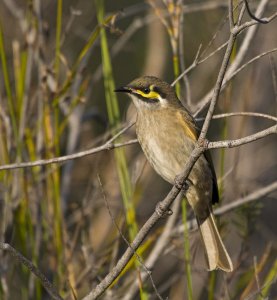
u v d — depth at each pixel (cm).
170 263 1506
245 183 1472
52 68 1274
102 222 1429
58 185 1208
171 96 1141
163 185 1631
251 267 1224
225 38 1470
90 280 1224
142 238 942
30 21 1268
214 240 1102
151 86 1138
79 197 1499
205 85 1564
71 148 1438
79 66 1483
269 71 1598
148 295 1222
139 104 1142
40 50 1252
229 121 1521
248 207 1255
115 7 1861
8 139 1229
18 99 1231
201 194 1122
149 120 1134
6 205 1223
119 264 954
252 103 1573
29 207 1231
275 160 1639
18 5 1658
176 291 1326
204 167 1120
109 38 1789
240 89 1510
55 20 1655
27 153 1348
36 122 1302
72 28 1666
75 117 1455
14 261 1248
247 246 1245
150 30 1683
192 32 1708
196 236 1272
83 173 1512
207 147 880
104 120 1510
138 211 1523
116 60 1825
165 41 1722
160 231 1281
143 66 1769
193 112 1213
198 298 1305
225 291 1166
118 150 1157
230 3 834
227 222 1276
